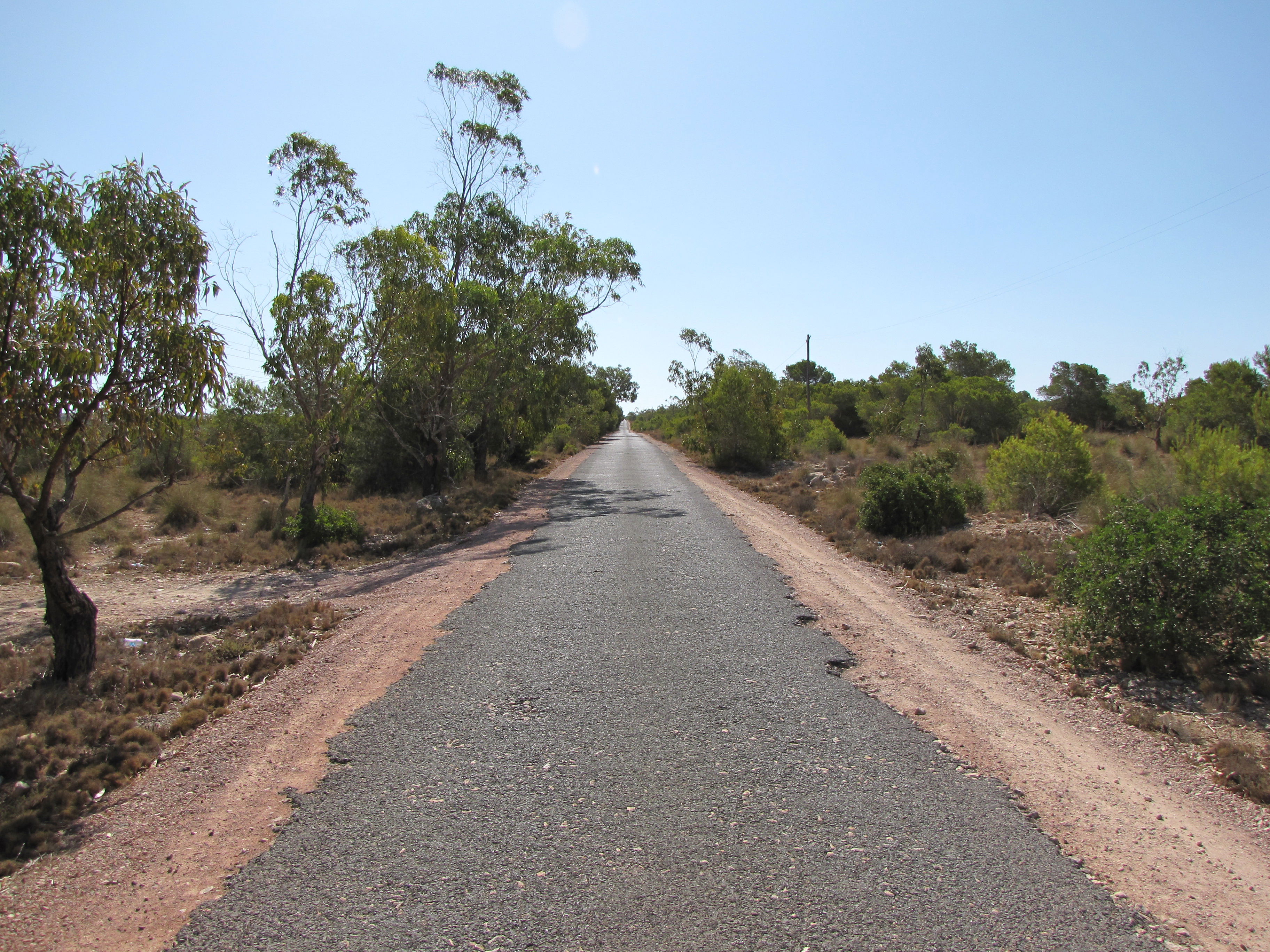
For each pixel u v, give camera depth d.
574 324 24.27
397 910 3.15
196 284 6.85
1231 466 11.66
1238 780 4.31
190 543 14.36
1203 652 5.95
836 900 3.17
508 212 23.47
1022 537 11.73
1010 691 5.86
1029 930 2.98
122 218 6.42
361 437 23.23
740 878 3.33
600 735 4.95
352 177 15.48
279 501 20.34
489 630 7.61
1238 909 3.16
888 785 4.25
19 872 3.60
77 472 6.63
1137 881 3.35
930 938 2.92
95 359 5.99
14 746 4.94
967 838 3.69
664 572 10.23
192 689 6.28
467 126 23.66
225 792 4.36
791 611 8.21
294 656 7.04
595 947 2.88
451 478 23.58
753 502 19.27
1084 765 4.55
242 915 3.16
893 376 56.50
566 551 12.06
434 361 19.14
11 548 13.02
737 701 5.55
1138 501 11.04
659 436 74.81
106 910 3.26
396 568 12.05
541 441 42.91
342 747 4.90
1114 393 44.97
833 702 5.54
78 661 6.53
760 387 30.22
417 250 16.41
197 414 6.68
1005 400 37.88
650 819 3.86
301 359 14.69
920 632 7.47
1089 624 6.41
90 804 4.30
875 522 13.09
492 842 3.67
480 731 5.08
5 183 5.58
